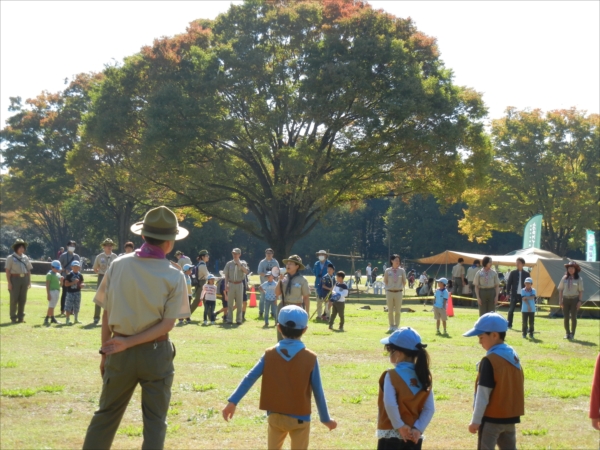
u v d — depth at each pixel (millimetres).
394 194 46250
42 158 63938
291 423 5273
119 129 41438
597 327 22297
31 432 7652
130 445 7238
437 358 13781
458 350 15062
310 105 37531
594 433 8281
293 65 40125
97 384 10180
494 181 64125
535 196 63438
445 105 38188
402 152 39750
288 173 38344
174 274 5219
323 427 8172
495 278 18516
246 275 20875
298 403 5281
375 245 105438
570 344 17156
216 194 44594
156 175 42688
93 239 79125
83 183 60438
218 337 16391
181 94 38375
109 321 5152
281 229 45344
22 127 65938
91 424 5156
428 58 42719
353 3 43156
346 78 36406
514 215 63719
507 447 5465
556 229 65812
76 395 9484
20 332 15969
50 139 64625
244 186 43844
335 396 9820
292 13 40344
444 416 8836
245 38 39594
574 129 63469
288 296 12453
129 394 5199
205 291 19703
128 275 5102
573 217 63000
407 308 29172
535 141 63125
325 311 22109
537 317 26734
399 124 38250
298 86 39094
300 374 5316
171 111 37406
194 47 39781
